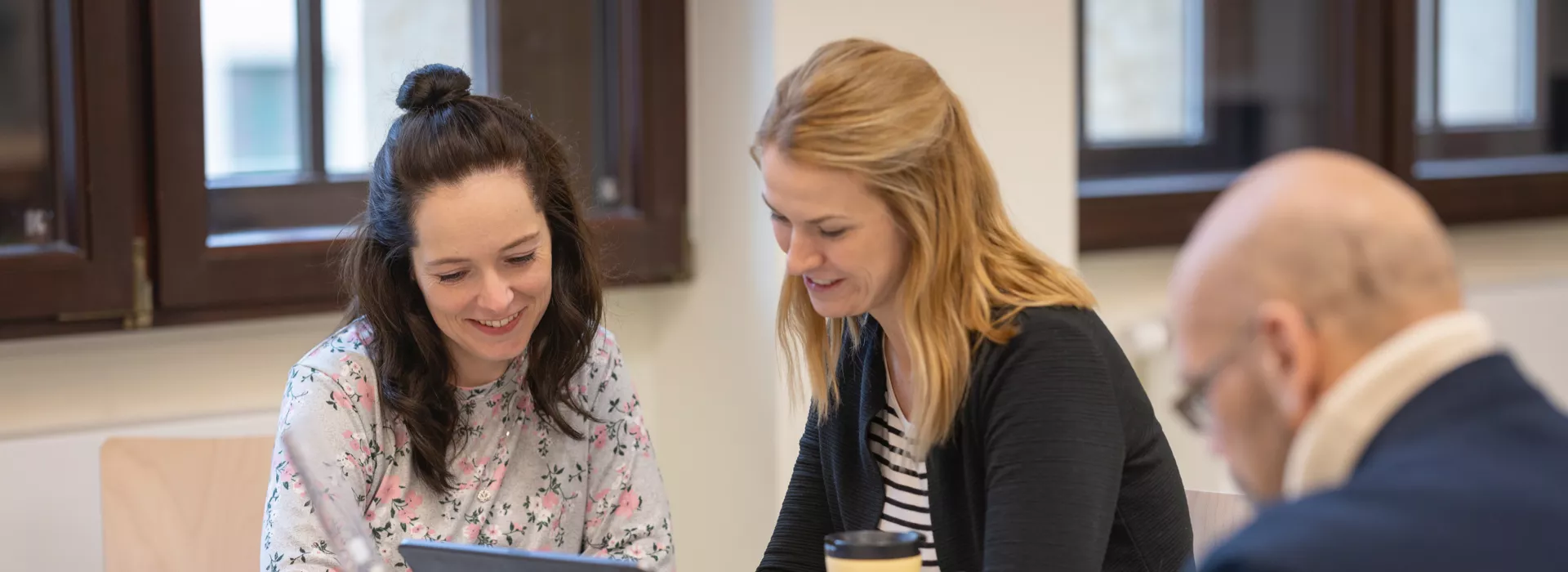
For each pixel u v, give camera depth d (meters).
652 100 2.71
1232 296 0.92
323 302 2.44
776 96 1.35
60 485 2.19
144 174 2.28
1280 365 0.91
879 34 2.60
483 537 1.74
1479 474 0.84
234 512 1.99
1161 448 1.42
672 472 2.89
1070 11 2.78
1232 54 3.19
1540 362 3.50
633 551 1.79
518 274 1.63
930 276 1.34
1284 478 0.95
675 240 2.75
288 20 2.42
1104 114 3.07
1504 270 3.65
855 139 1.29
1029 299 1.36
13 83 2.19
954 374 1.35
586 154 2.72
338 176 2.50
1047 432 1.28
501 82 2.62
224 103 2.37
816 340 1.53
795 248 1.35
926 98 1.33
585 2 2.69
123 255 2.25
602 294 1.79
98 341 2.30
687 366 2.83
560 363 1.75
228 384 2.43
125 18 2.22
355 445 1.67
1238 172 3.24
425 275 1.62
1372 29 3.27
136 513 1.97
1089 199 3.00
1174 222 3.11
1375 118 3.29
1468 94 3.49
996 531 1.28
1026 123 2.75
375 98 2.53
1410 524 0.83
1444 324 0.89
